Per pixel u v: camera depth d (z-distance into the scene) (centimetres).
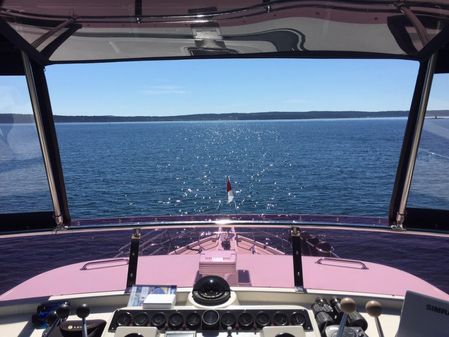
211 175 3225
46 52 345
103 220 394
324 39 326
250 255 265
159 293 182
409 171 360
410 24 282
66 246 394
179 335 153
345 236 357
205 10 262
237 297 192
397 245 424
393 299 187
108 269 239
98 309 189
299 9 261
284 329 150
